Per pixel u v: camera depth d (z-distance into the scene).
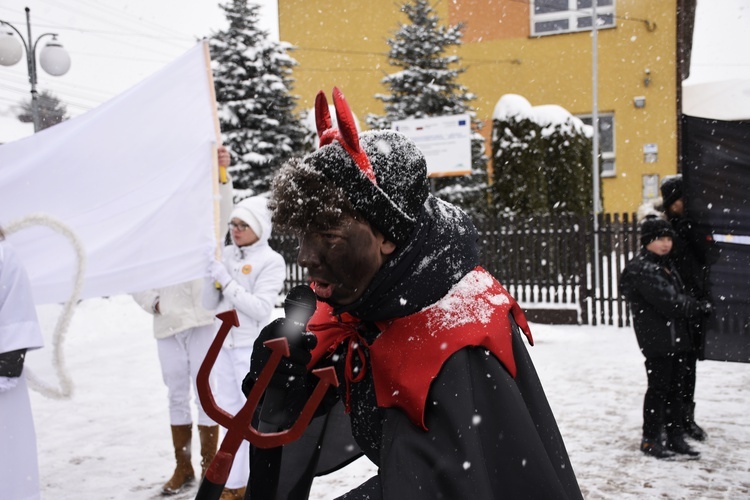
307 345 1.20
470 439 1.09
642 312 4.74
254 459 1.25
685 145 4.70
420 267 1.21
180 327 4.25
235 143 16.56
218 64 16.89
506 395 1.16
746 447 4.85
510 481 1.12
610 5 17.41
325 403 1.46
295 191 1.19
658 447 4.66
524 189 13.61
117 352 9.35
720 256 4.62
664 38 17.06
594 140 13.18
